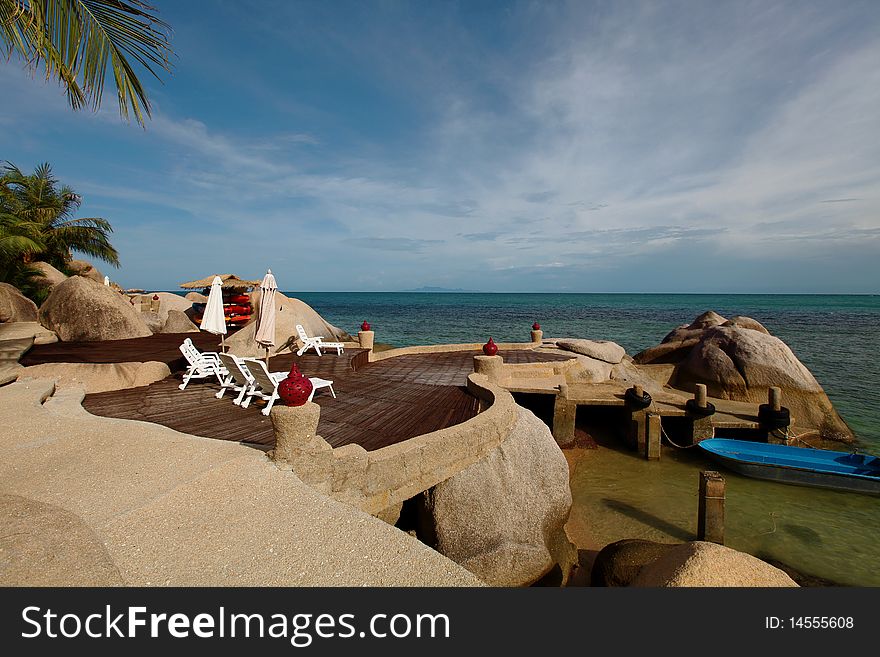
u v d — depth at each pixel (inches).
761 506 375.9
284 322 697.0
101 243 1138.0
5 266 835.4
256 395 361.4
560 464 334.0
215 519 154.9
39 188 1079.6
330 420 316.2
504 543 266.5
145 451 207.9
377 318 2603.3
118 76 237.8
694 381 660.7
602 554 271.3
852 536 331.9
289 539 145.6
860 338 1528.1
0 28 197.8
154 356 465.4
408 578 129.2
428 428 297.9
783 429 500.7
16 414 258.2
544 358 681.0
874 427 596.4
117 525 147.7
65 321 581.3
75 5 215.9
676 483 430.6
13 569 117.6
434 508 265.4
